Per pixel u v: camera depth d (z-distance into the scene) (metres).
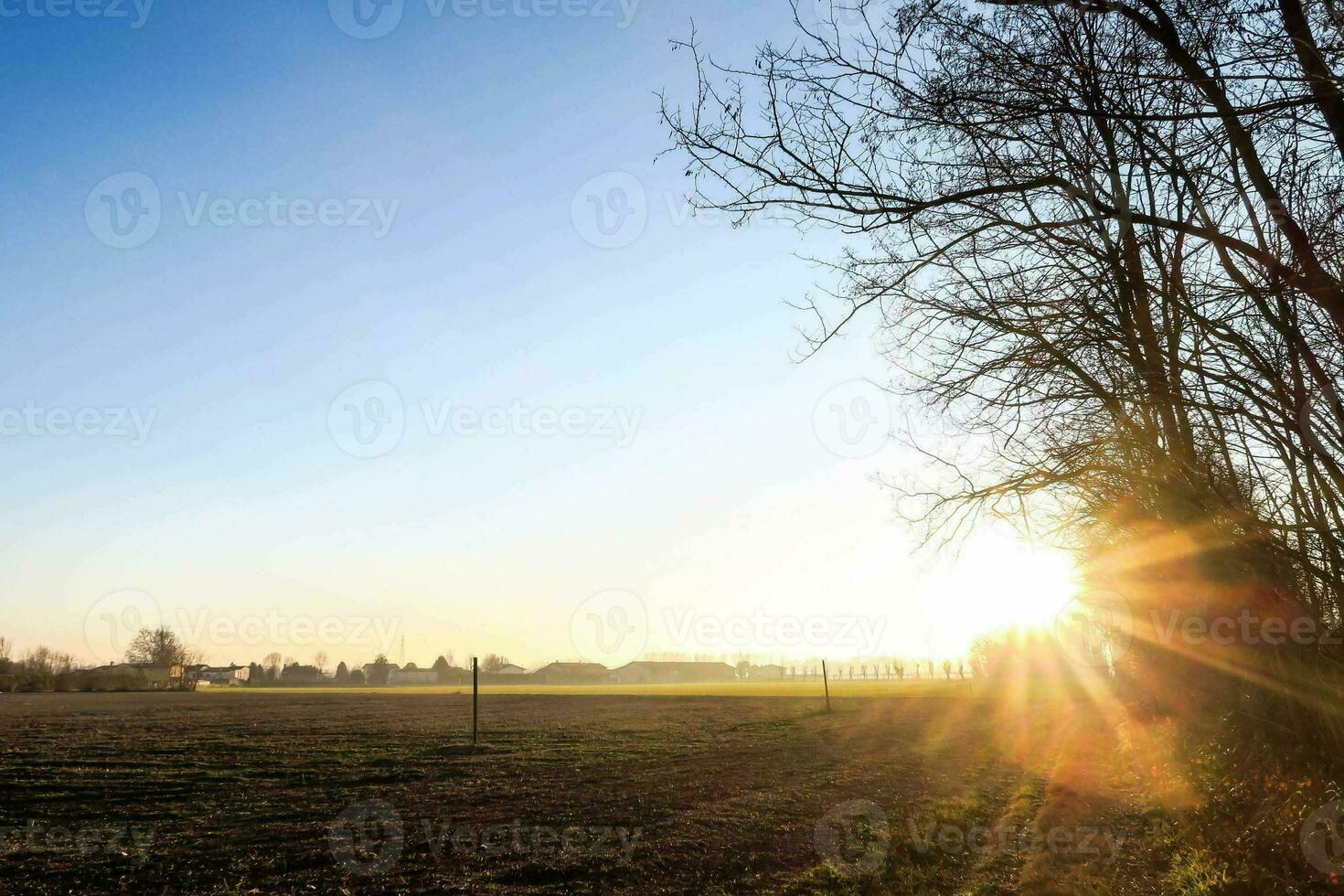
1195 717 19.84
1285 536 10.10
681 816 13.77
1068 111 7.28
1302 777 11.23
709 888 9.21
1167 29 7.16
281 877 9.95
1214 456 11.17
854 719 39.25
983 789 16.30
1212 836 10.32
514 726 36.00
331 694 84.19
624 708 52.69
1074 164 8.08
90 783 18.28
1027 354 9.13
